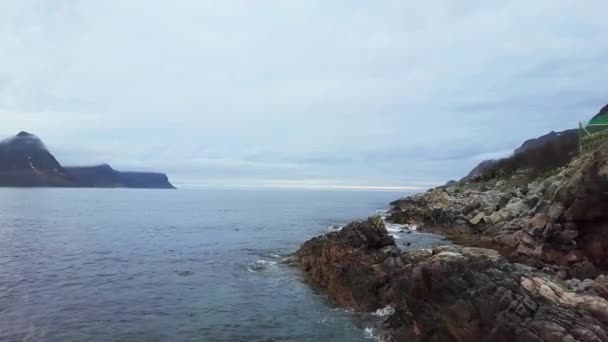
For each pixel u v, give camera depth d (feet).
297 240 201.26
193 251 166.81
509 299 48.85
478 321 50.37
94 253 160.66
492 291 50.70
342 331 73.97
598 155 93.91
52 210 405.39
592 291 54.29
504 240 132.16
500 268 54.44
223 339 70.28
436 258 58.90
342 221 312.91
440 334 55.26
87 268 130.41
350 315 82.84
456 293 53.01
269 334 72.69
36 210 400.26
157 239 205.36
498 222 165.58
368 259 99.30
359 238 109.60
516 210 160.86
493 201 207.92
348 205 584.81
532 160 293.23
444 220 211.00
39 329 73.41
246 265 133.80
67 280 112.78
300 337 71.26
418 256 82.02
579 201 96.12
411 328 62.13
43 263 137.18
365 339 70.23
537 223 110.01
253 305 89.81
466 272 53.72
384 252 100.99
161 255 156.97
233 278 115.24
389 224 237.45
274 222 304.30
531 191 169.27
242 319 80.53
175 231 242.17
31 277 115.44
